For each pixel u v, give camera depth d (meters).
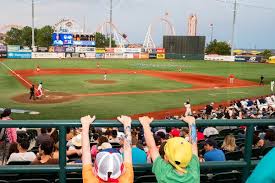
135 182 5.34
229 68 80.38
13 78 51.66
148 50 111.81
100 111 30.28
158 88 46.16
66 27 153.88
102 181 3.45
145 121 4.03
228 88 48.28
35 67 70.00
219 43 138.00
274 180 2.32
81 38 112.56
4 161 10.23
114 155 3.48
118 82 50.97
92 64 81.94
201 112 26.33
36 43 184.75
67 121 3.84
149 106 33.50
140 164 4.07
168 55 113.88
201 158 8.38
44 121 3.79
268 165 2.36
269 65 91.12
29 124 3.72
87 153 3.72
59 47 101.81
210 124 4.14
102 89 43.44
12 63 77.56
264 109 24.28
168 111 31.55
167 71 70.56
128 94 40.22
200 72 69.88
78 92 40.34
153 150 3.91
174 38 117.25
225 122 4.14
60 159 3.88
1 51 91.38
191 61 103.06
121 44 179.50
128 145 3.87
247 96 41.56
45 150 7.09
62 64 79.12
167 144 3.74
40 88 35.94
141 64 86.50
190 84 51.34
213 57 108.69
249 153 4.27
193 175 3.70
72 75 58.62
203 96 40.78
